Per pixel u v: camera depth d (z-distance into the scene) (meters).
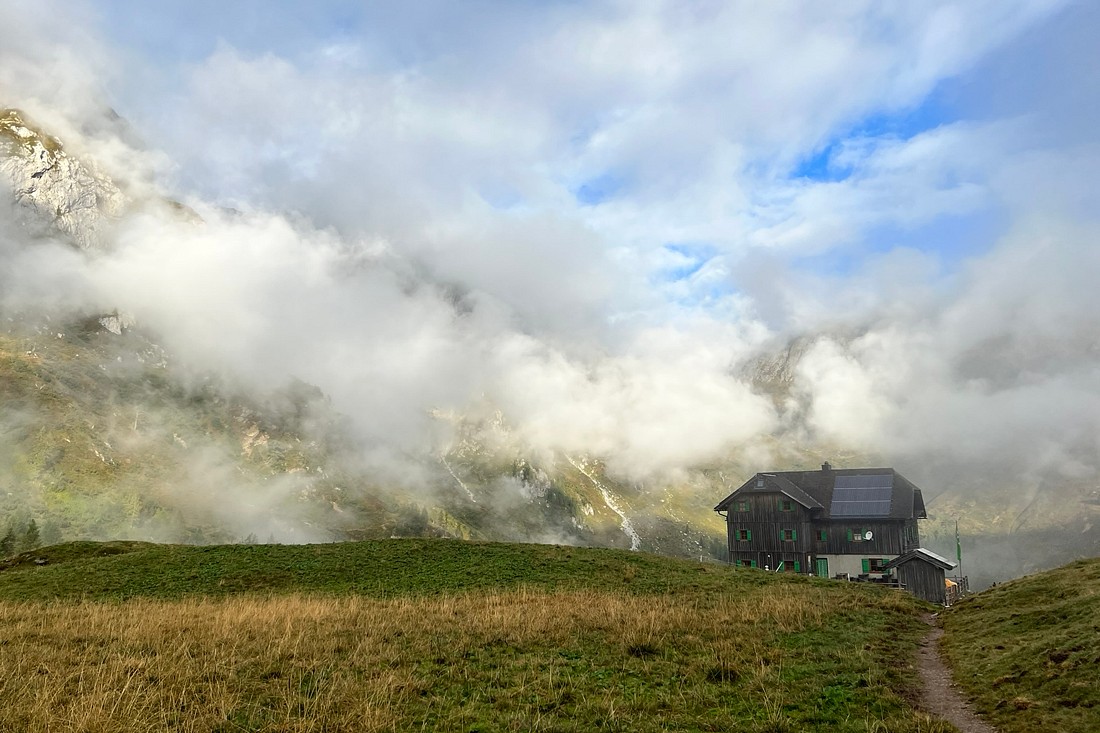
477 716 19.03
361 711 18.97
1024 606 32.75
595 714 19.27
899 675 23.03
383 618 33.28
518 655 25.70
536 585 46.03
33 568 59.06
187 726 17.78
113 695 19.05
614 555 57.31
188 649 25.72
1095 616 25.75
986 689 21.09
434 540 62.16
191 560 56.09
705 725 18.34
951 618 34.94
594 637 28.48
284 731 17.70
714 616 33.16
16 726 16.97
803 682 21.95
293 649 25.94
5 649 25.34
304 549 59.66
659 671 23.55
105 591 48.34
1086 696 18.28
